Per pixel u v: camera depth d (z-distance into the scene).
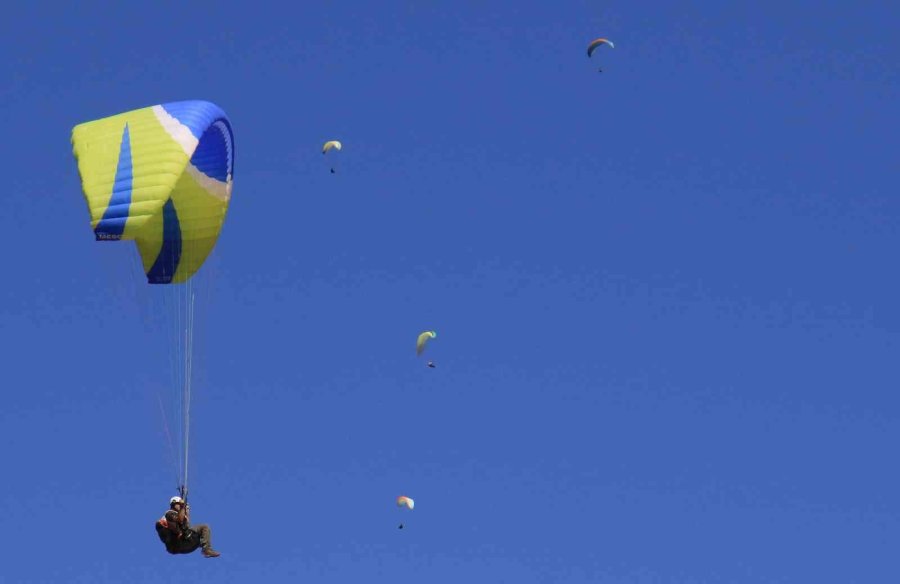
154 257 52.75
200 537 49.00
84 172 49.75
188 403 50.81
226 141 52.91
